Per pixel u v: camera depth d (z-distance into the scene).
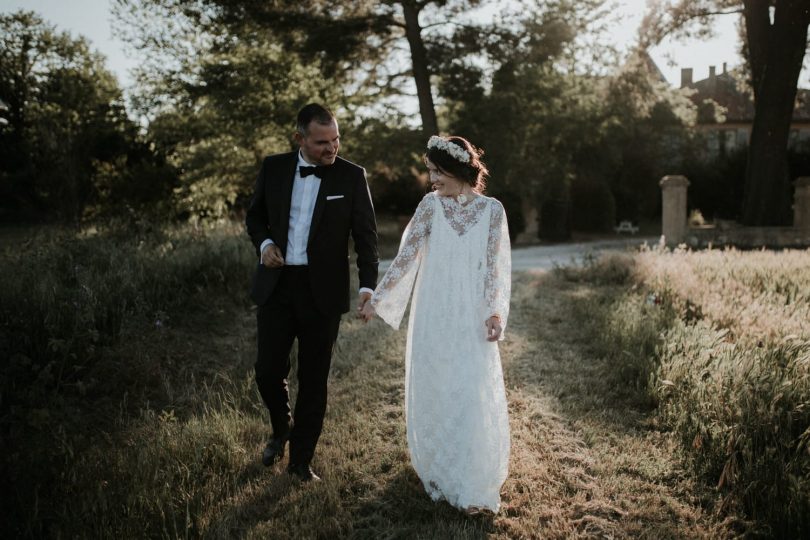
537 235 19.70
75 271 5.57
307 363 3.16
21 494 2.66
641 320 5.49
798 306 5.46
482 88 15.56
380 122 16.53
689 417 3.60
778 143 14.60
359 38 15.55
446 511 2.85
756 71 15.43
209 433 3.40
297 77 16.34
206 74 15.51
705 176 27.89
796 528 2.55
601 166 23.17
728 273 7.21
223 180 16.02
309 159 3.09
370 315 3.00
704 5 16.47
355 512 2.87
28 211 21.72
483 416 2.86
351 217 3.17
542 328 6.18
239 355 5.05
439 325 2.91
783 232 13.79
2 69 27.80
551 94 17.12
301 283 3.11
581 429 3.75
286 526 2.70
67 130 14.18
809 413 3.16
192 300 5.95
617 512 2.87
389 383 4.52
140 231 7.86
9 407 3.61
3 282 4.86
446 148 2.91
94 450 3.24
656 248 10.95
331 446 3.52
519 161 17.73
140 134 17.97
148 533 2.55
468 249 2.95
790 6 13.88
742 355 3.96
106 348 4.53
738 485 2.90
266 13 14.37
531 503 2.94
